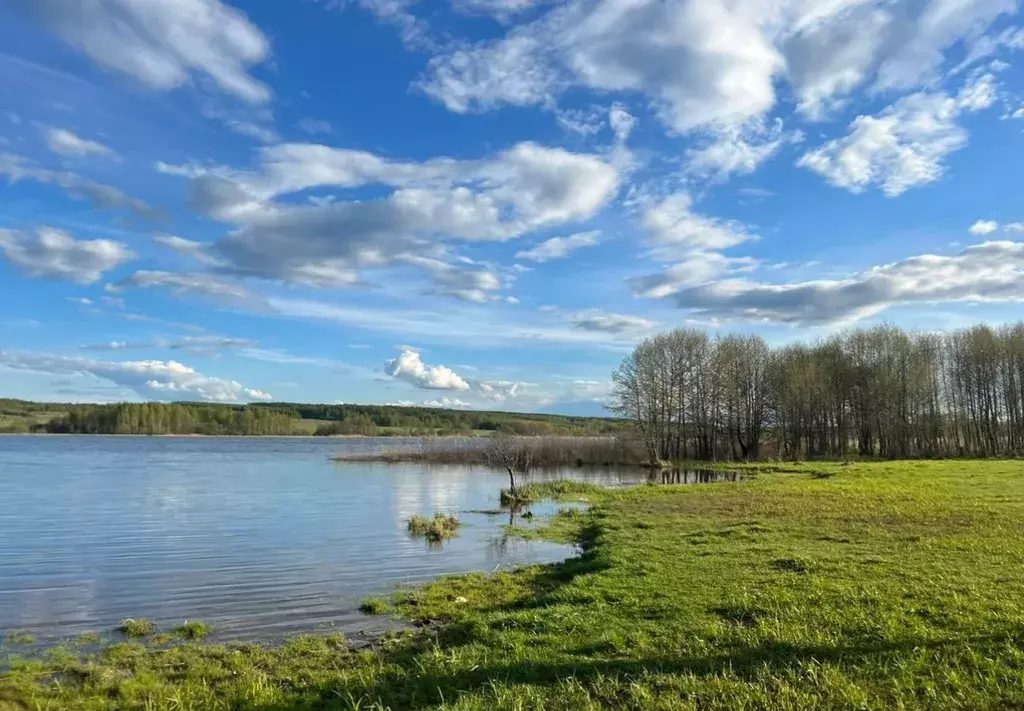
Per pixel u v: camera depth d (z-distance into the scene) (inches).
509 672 371.9
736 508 1093.8
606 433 3216.0
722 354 3289.9
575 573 705.0
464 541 949.2
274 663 449.7
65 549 884.0
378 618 562.3
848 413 3356.3
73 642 500.1
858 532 778.2
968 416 3321.9
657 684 327.0
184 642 500.1
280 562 799.7
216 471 2363.4
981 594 463.5
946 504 1002.1
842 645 369.1
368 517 1208.2
